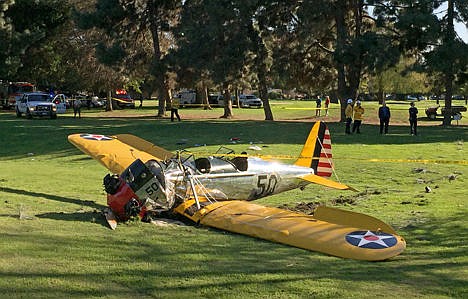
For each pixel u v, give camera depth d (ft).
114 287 20.35
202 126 110.73
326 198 46.42
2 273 21.08
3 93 202.28
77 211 35.17
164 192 35.32
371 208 41.81
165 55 146.72
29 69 196.44
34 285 20.06
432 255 27.30
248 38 131.34
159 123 120.06
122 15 148.77
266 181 42.11
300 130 103.91
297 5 132.26
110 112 189.88
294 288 20.90
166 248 26.53
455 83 133.39
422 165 65.05
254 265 24.06
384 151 76.79
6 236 26.50
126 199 33.22
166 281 21.29
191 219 34.22
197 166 38.45
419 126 125.49
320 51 144.05
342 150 77.51
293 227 29.68
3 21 165.68
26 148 87.61
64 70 203.51
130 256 24.56
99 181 51.83
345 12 134.82
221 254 25.86
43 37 181.98
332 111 194.18
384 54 120.16
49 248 24.95
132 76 173.78
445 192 49.19
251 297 19.86
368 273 23.32
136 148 46.78
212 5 128.77
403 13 124.26
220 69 131.23
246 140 88.02
